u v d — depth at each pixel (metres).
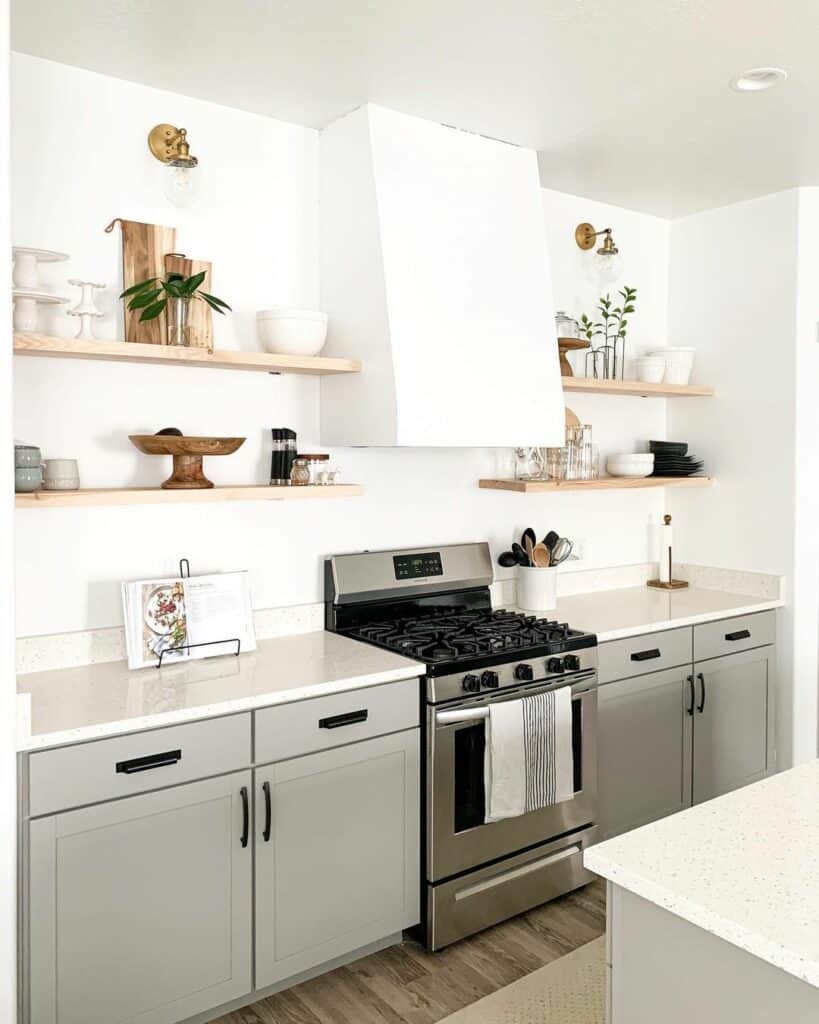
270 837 2.38
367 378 2.84
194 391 2.80
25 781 1.99
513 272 3.09
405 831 2.65
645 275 4.09
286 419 3.01
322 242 3.04
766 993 1.21
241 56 2.47
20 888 2.00
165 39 2.37
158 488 2.68
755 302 3.83
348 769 2.51
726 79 2.59
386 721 2.58
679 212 4.04
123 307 2.64
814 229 3.66
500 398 3.01
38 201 2.49
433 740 2.63
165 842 2.20
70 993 2.08
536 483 3.33
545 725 2.81
